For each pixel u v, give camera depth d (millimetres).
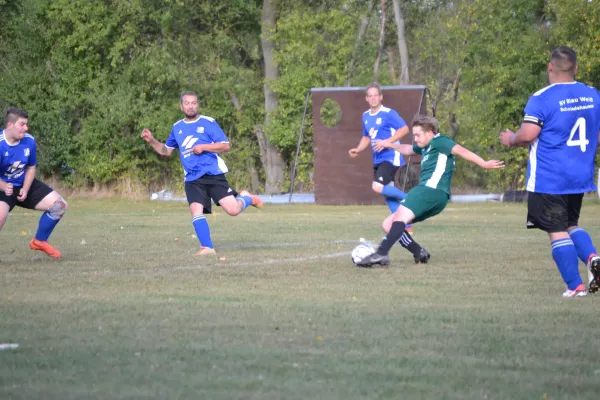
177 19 73500
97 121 74125
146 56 73062
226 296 16266
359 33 74812
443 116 74188
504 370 10469
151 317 13922
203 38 73875
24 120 21719
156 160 75250
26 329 12891
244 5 74188
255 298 16016
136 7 72062
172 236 31766
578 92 16078
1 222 21984
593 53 64688
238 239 30359
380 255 20438
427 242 28562
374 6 79562
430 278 19016
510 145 16609
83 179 76188
